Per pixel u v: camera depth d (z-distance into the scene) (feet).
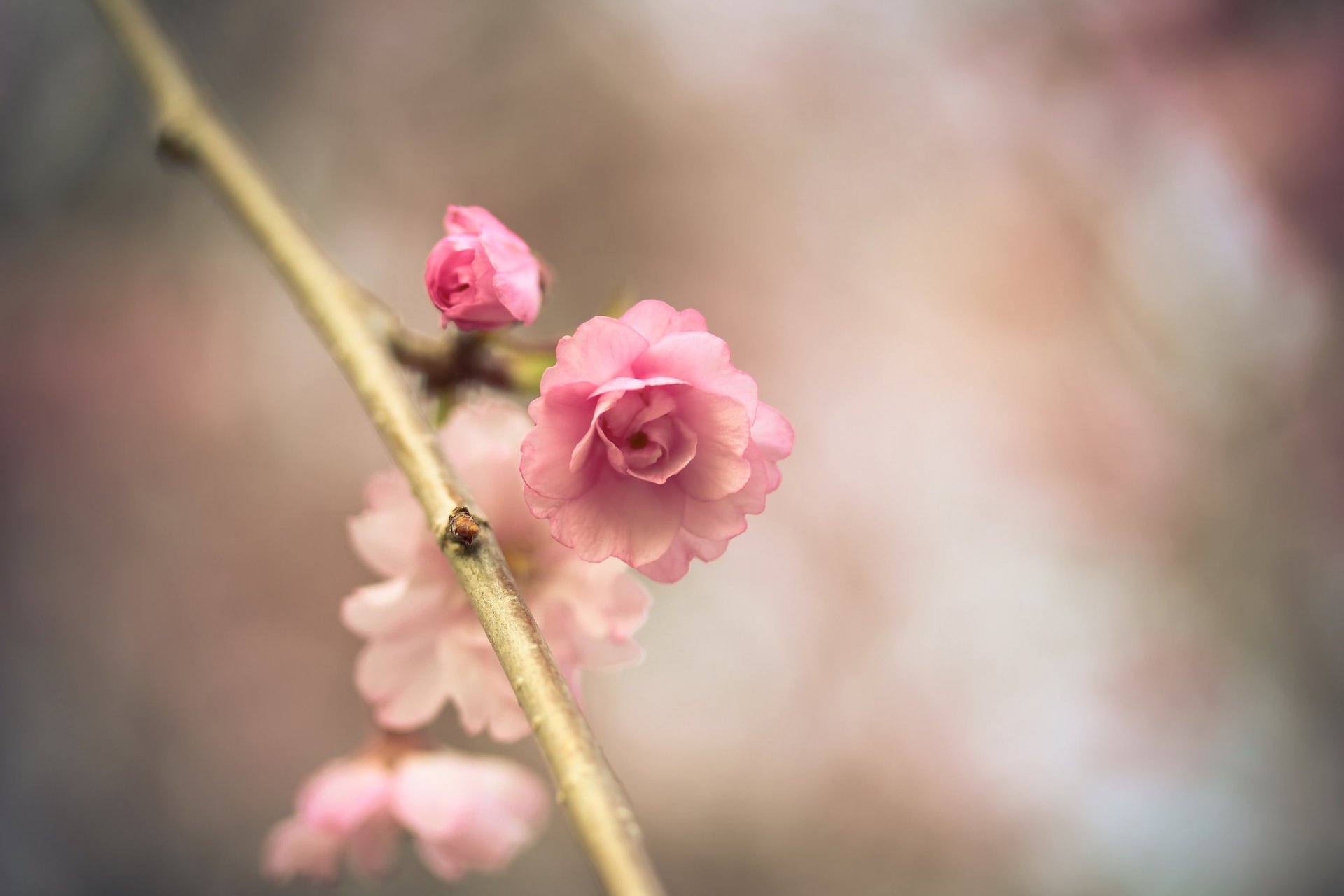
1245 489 3.26
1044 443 3.34
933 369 3.37
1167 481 3.29
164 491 3.05
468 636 1.51
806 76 3.39
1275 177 3.26
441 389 1.59
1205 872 3.05
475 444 1.53
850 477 3.33
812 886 3.07
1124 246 3.37
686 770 3.13
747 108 3.37
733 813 3.12
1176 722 3.16
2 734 2.83
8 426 2.97
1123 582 3.28
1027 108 3.39
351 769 1.67
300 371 3.16
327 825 1.64
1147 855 3.09
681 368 1.40
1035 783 3.17
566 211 3.24
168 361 3.08
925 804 3.15
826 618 3.26
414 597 1.52
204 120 1.75
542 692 1.32
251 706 2.98
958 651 3.25
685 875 3.05
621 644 1.50
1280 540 3.22
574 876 2.91
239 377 3.12
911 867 3.09
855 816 3.14
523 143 3.23
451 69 3.22
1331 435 3.22
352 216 3.13
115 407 3.04
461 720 1.50
